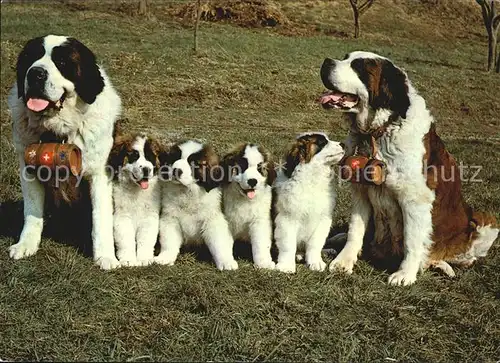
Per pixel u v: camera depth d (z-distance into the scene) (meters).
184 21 26.80
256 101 15.67
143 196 5.20
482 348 4.09
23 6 26.73
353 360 3.81
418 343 4.12
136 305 4.36
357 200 5.44
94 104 5.03
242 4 27.97
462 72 18.78
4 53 17.70
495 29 19.25
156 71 17.00
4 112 13.09
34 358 3.64
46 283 4.57
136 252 5.33
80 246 5.47
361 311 4.49
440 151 5.23
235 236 5.54
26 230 5.23
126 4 28.47
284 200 5.17
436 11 30.91
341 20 29.72
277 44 22.78
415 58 21.59
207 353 3.78
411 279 5.08
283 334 4.06
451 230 5.32
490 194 7.88
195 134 11.49
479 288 5.05
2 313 4.08
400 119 5.01
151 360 3.64
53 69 4.71
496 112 15.26
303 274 4.96
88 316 4.16
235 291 4.63
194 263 5.25
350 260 5.32
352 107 5.14
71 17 24.92
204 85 16.11
